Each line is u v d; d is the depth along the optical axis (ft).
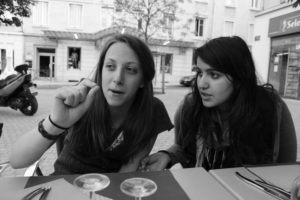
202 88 5.05
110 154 5.20
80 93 3.91
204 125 5.59
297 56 41.09
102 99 4.92
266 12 46.39
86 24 69.46
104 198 3.13
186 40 73.31
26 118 22.57
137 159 5.37
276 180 3.82
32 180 3.53
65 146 5.35
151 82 5.14
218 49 4.81
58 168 5.32
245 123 5.08
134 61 4.59
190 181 3.69
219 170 4.13
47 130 3.92
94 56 70.38
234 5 77.46
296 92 41.88
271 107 5.32
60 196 3.06
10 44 67.36
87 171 5.23
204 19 75.46
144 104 5.13
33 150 3.97
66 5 68.49
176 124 6.43
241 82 4.99
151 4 46.62
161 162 5.21
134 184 3.21
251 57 5.16
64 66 69.87
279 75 44.88
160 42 69.26
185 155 5.92
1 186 3.35
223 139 5.38
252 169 4.22
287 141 5.53
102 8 69.36
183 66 75.05
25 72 22.89
